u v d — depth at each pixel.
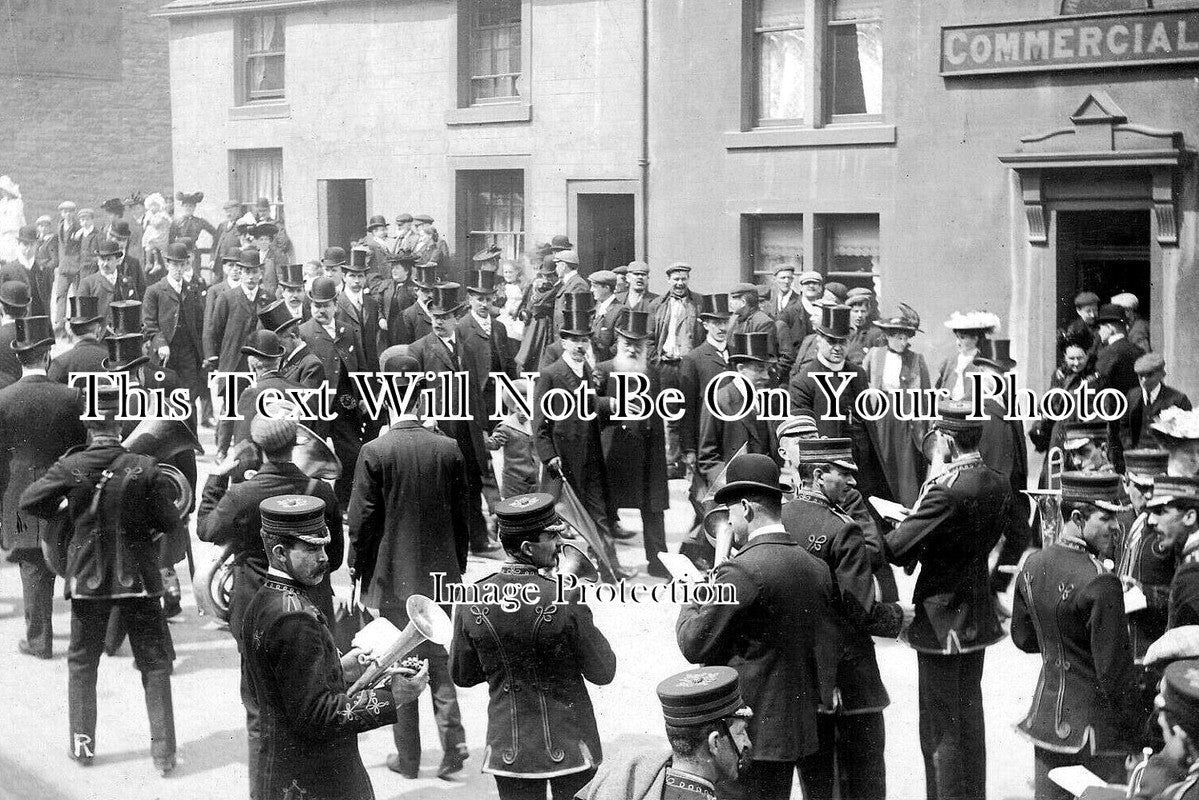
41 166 23.14
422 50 14.29
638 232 13.14
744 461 4.61
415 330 9.65
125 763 5.64
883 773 4.84
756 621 4.48
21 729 5.97
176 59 16.47
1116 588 4.53
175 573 7.60
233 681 6.64
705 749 3.36
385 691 4.27
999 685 6.61
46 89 23.38
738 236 12.72
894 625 4.84
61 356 7.39
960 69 11.55
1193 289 10.62
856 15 12.26
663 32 12.94
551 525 4.56
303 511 4.24
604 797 3.34
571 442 7.81
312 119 15.12
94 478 5.71
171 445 7.25
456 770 5.64
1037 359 11.41
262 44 15.73
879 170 12.02
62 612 8.02
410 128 14.37
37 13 23.53
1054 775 3.71
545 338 10.85
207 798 5.25
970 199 11.64
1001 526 5.27
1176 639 4.03
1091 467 6.52
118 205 16.55
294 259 14.34
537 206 13.61
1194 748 3.26
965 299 11.70
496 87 14.06
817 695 4.55
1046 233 11.29
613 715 5.88
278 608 4.20
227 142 15.81
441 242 11.91
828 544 4.81
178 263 11.20
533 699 4.54
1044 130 11.28
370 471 5.81
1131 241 11.12
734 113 12.65
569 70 13.34
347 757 4.32
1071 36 11.08
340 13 14.70
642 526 9.28
